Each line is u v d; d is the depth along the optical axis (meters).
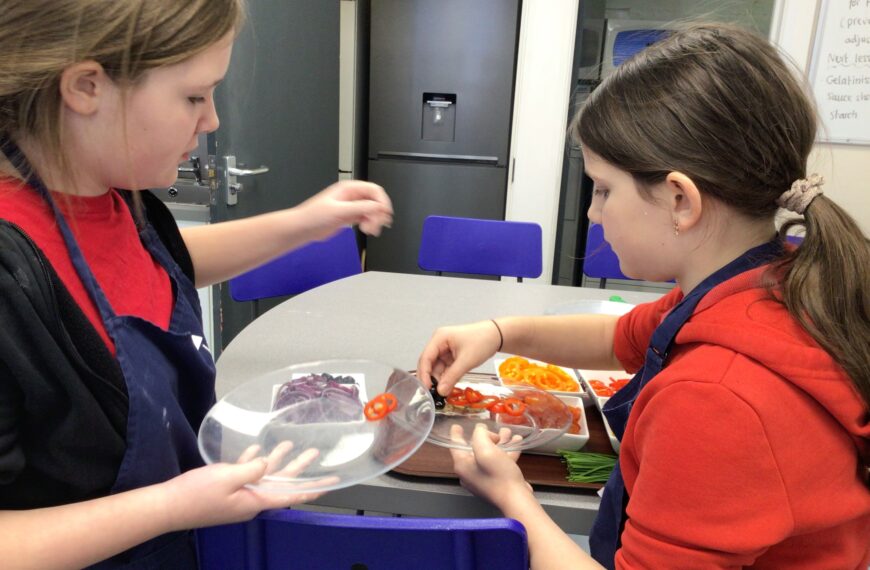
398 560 0.57
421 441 0.76
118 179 0.63
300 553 0.59
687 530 0.52
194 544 0.75
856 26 2.71
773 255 0.60
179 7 0.55
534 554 0.64
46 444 0.58
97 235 0.69
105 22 0.52
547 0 3.12
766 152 0.57
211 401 0.83
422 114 3.42
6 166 0.57
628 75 0.62
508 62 3.27
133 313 0.72
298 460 0.73
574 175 3.40
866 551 0.62
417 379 0.93
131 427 0.62
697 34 0.62
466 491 0.81
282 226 1.04
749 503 0.50
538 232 2.26
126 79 0.54
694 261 0.63
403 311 1.56
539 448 0.89
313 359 1.24
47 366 0.55
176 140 0.61
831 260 0.55
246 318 2.62
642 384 0.69
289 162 2.68
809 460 0.51
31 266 0.54
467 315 1.55
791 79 0.59
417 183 3.52
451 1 3.23
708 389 0.51
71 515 0.54
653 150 0.59
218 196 2.16
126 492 0.58
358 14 3.38
